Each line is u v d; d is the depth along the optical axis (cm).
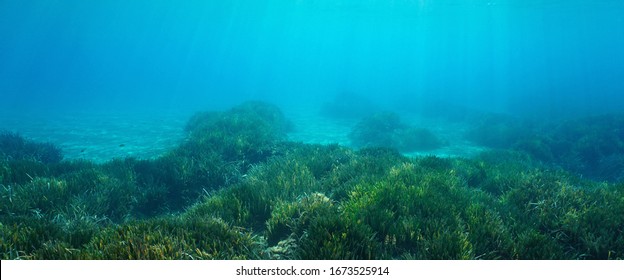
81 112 3775
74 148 1773
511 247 451
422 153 1948
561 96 5862
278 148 1292
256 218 619
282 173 840
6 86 8862
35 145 1430
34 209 611
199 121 2262
